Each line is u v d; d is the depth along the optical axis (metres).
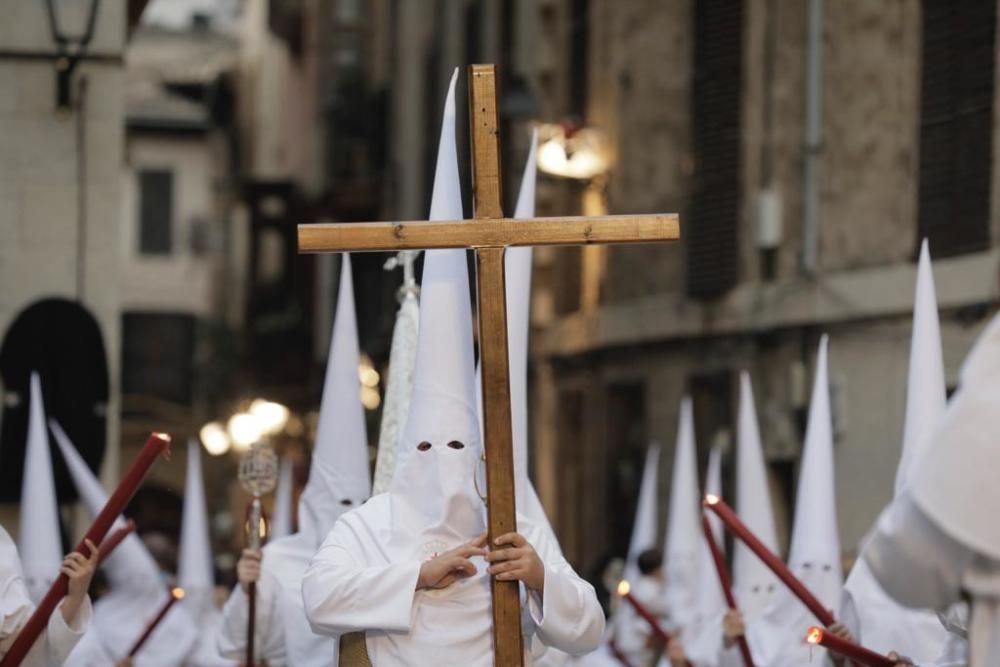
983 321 28.53
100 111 28.92
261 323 79.38
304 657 16.48
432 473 12.34
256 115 87.19
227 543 54.72
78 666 18.97
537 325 46.62
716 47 38.53
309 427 54.09
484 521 12.36
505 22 50.50
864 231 32.84
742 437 21.38
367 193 68.06
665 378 40.38
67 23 28.33
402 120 63.72
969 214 29.36
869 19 32.66
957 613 12.11
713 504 14.90
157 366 83.00
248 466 16.50
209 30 94.38
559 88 46.44
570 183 44.66
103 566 22.78
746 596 20.66
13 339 27.92
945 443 9.40
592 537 43.50
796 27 35.50
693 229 39.03
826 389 18.44
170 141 88.81
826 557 18.28
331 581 12.12
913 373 14.02
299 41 81.56
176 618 22.77
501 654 11.74
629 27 42.19
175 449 76.25
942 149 30.22
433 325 12.49
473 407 12.47
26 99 28.70
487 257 11.69
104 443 27.88
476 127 11.78
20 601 12.89
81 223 28.77
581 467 44.84
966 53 29.56
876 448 32.12
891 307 31.73
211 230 87.69
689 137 39.47
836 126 33.88
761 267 36.44
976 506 9.30
